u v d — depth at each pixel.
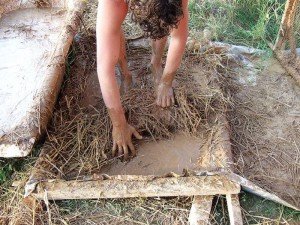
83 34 2.74
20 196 1.98
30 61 2.48
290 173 2.14
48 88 2.20
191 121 2.25
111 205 1.97
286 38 2.68
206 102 2.31
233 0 3.03
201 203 1.92
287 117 2.40
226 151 2.09
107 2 1.68
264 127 2.35
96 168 2.07
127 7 1.72
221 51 2.68
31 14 2.84
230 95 2.48
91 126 2.22
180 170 2.07
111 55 1.78
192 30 2.85
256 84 2.58
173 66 2.14
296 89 2.56
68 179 1.97
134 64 2.60
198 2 3.07
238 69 2.66
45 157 2.05
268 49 2.78
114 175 1.99
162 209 1.96
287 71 2.64
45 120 2.12
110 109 1.93
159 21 1.47
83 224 1.92
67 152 2.12
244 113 2.41
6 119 2.13
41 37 2.66
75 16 2.63
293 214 1.96
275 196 1.94
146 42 2.71
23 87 2.32
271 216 1.95
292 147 2.25
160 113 2.26
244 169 2.14
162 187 1.92
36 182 1.92
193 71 2.50
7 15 2.82
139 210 1.96
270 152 2.22
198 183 1.92
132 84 2.45
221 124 2.22
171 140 2.20
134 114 2.26
